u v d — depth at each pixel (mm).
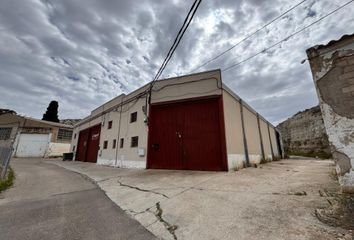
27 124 24188
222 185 4930
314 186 4160
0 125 25594
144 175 7414
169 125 9266
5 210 3736
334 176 5199
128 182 6211
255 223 2555
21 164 14062
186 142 8609
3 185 5820
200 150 8219
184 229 2627
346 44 3053
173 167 8602
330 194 3330
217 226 2604
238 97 10609
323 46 3244
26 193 5168
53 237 2533
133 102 11617
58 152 25766
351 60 2961
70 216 3332
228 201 3582
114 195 4809
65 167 12211
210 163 7867
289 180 5203
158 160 9078
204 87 8750
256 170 7711
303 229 2240
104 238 2480
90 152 16609
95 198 4570
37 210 3691
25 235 2604
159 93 9875
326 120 3027
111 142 13125
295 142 25359
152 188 5098
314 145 21359
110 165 12406
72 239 2469
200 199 3840
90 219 3174
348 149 2770
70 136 27625
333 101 3006
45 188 5805
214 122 8242
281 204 3143
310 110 22859
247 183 5027
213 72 8734
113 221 3070
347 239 1912
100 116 15875
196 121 8641
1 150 8516
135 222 3012
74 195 4895
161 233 2576
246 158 9711
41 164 14562
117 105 13422
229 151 7938
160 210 3443
